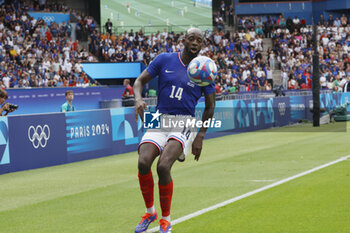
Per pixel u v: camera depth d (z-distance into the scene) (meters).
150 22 38.69
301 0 45.56
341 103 28.81
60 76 29.00
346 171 9.55
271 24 40.41
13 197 8.38
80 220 6.41
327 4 45.25
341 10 45.97
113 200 7.71
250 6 45.28
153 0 38.56
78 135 13.37
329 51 39.25
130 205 7.27
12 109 11.67
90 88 28.42
